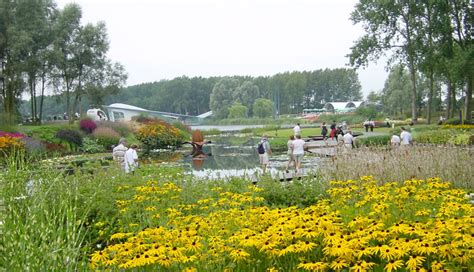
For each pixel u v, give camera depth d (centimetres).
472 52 3475
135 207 737
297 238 459
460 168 1034
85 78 4541
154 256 418
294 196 912
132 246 458
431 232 443
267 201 903
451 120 3972
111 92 4591
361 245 425
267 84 12925
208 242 488
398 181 1020
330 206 671
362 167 1058
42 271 406
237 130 6316
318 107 13250
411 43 4147
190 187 898
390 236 444
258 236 452
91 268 441
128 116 6031
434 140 2586
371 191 710
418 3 4000
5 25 3806
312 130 5116
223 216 602
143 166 1137
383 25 4216
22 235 428
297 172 1315
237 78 13388
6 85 3966
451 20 3909
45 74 4219
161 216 663
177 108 13012
